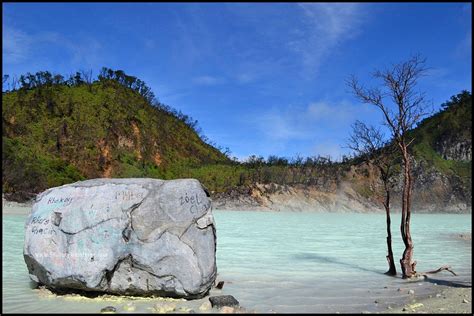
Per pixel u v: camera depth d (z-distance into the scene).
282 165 107.56
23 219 35.59
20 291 10.19
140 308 8.66
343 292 10.91
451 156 115.56
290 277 13.07
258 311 8.76
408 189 13.55
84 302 9.14
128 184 10.12
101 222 9.62
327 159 105.75
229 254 18.78
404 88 13.90
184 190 9.98
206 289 9.57
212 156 130.25
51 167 73.38
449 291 10.96
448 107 132.00
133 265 9.45
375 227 41.78
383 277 13.27
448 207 96.06
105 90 119.50
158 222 9.63
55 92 109.44
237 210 79.31
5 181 57.06
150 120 119.75
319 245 23.53
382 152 15.14
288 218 56.59
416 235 32.22
